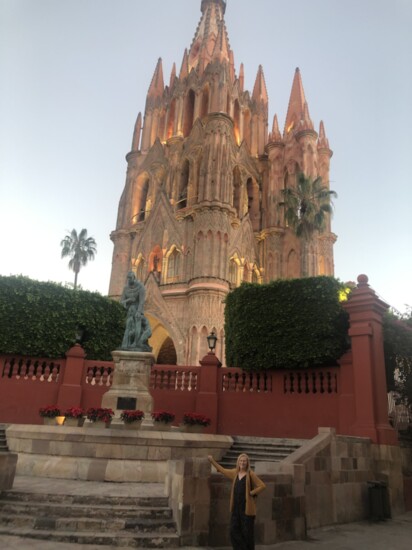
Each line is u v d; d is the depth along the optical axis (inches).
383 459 555.5
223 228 1926.7
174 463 378.6
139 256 2172.7
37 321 820.6
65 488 416.2
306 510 422.0
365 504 508.1
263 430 716.0
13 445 525.7
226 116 2106.3
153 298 1945.1
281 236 2162.9
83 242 2481.5
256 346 741.3
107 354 902.4
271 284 768.9
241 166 2272.4
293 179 2206.0
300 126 2233.0
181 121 2402.8
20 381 788.0
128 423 566.6
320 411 676.1
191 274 1929.1
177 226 2094.0
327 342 683.4
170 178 2261.3
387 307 661.3
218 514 340.8
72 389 772.6
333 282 721.0
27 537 319.0
